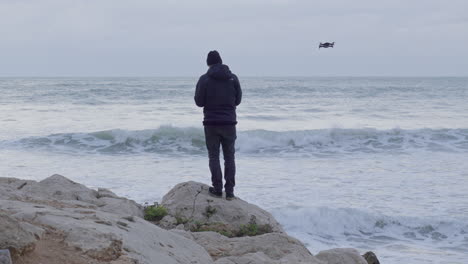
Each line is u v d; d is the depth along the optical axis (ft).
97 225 13.80
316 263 17.83
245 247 18.53
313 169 61.46
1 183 21.85
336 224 41.19
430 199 47.91
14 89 186.80
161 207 23.41
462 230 40.52
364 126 100.22
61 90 180.86
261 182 53.67
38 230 12.17
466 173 59.52
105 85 238.68
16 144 74.84
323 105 143.33
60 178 23.29
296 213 41.91
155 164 63.67
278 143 79.61
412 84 324.60
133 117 107.14
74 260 11.66
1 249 10.50
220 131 23.98
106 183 51.90
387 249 36.99
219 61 23.79
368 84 314.76
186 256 15.15
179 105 132.87
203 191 25.07
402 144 80.79
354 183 54.03
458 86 281.13
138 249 13.42
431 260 34.42
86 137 77.97
